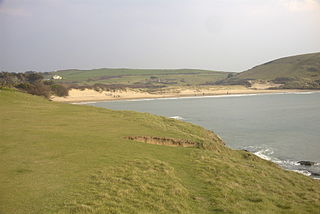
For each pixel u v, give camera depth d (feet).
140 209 37.01
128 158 56.75
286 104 399.44
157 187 44.60
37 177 43.29
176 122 124.77
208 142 88.53
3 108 108.47
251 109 342.44
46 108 116.16
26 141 63.21
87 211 34.22
